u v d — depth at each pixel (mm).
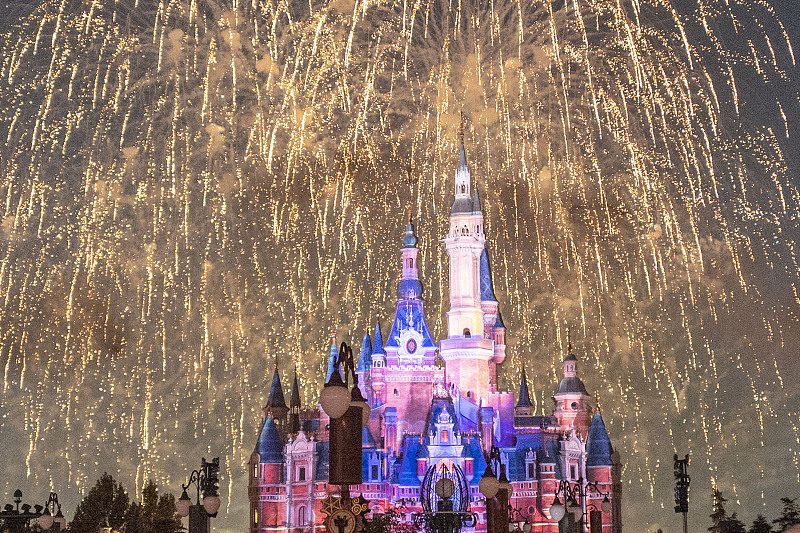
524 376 199625
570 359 192750
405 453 171125
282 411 183250
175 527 124688
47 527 65500
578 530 70625
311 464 171625
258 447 175375
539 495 170375
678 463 67438
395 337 185250
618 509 174250
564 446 173500
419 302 188750
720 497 127438
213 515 60875
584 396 190250
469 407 176625
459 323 182875
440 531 98812
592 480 172750
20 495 63688
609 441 176875
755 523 115125
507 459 172375
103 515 119688
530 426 186750
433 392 178000
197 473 61906
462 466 165875
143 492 134000
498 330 197875
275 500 171375
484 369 181750
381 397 181125
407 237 192375
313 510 169875
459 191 188750
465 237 184875
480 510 163250
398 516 143750
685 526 66562
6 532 61000
